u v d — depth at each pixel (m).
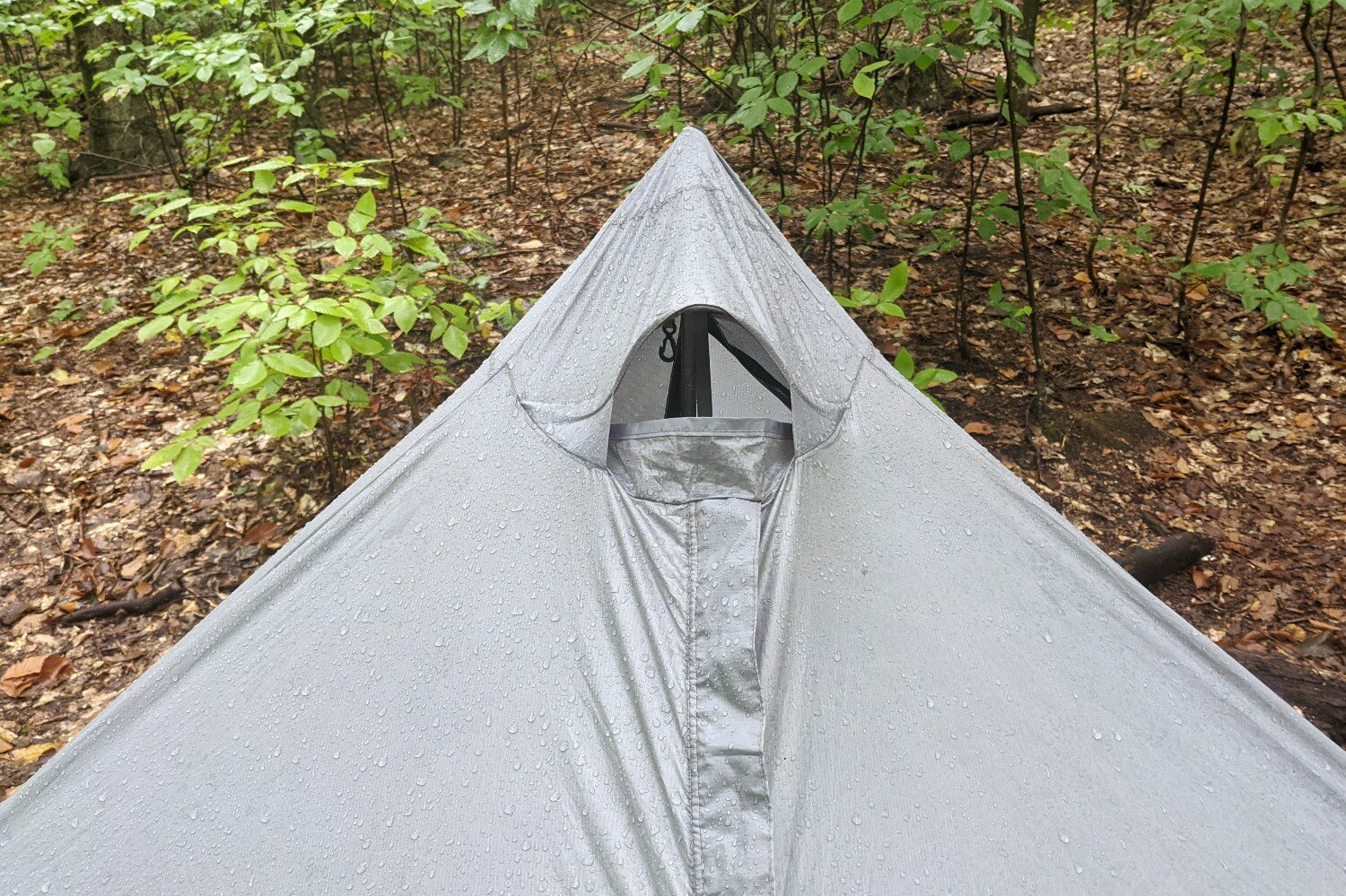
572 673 1.65
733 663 1.63
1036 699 1.71
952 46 3.61
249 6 6.06
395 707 1.67
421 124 8.02
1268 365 4.48
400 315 2.88
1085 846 1.56
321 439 4.13
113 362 4.82
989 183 6.01
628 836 1.52
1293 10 3.79
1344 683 2.83
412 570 1.82
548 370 2.01
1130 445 4.05
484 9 3.48
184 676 1.82
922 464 1.97
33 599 3.38
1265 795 1.69
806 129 4.53
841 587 1.76
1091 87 7.63
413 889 1.49
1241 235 5.43
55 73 8.62
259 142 7.55
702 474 1.83
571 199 6.08
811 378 1.96
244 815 1.62
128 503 3.84
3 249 6.11
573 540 1.79
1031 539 1.92
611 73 8.53
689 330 2.24
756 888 1.46
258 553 3.59
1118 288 5.04
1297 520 3.64
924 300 4.99
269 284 3.02
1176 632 1.89
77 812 1.70
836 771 1.58
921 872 1.50
